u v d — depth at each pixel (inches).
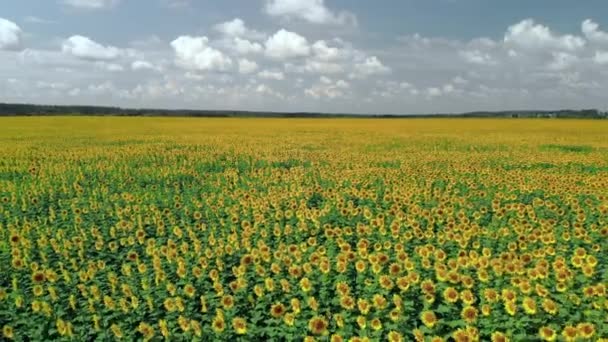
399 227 445.4
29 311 327.9
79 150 1291.8
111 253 449.7
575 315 281.9
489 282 330.0
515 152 1254.3
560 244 416.2
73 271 406.6
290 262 366.3
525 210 534.9
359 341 253.1
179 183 852.0
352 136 1897.1
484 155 1166.3
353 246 449.4
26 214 607.5
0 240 475.8
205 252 401.1
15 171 944.3
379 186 735.7
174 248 414.0
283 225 525.0
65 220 568.7
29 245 439.8
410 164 981.2
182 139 1704.0
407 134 2034.9
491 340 268.1
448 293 301.4
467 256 377.1
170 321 305.9
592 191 653.9
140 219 524.1
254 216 525.7
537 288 299.1
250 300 318.7
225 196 665.6
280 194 657.0
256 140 1668.3
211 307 325.7
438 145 1498.5
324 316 303.4
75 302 328.5
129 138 1732.3
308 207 628.1
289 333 283.9
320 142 1594.5
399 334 261.1
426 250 368.5
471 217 552.7
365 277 350.6
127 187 789.9
